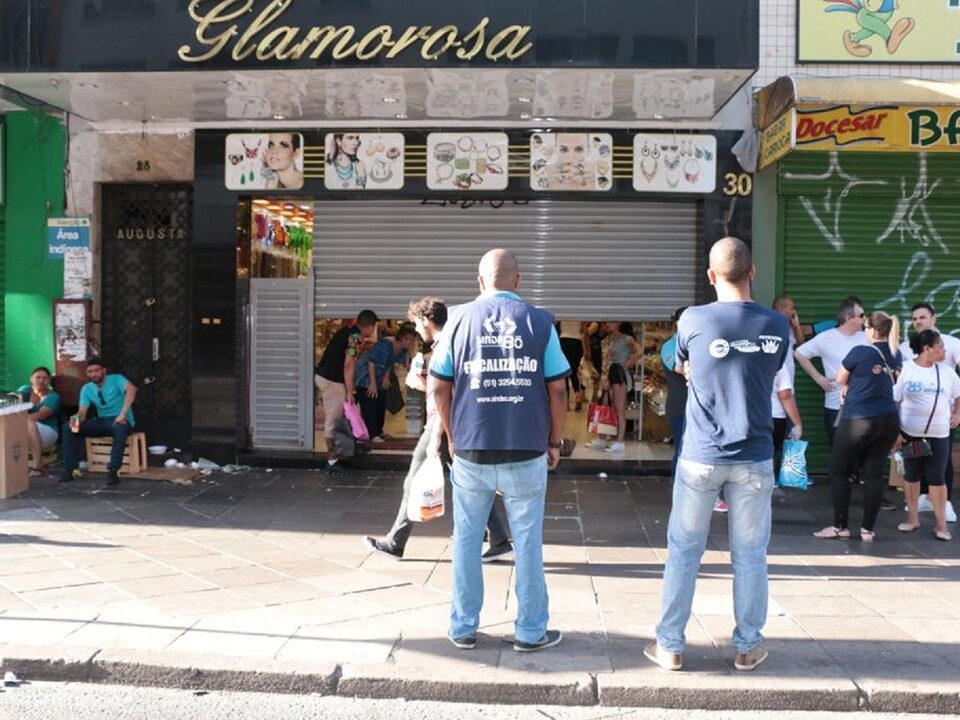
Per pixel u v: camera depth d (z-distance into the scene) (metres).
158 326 10.97
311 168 10.36
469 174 10.24
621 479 10.29
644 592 6.41
